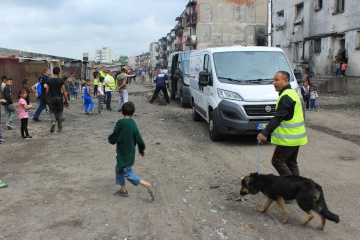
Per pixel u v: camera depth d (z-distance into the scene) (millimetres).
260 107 8219
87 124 12164
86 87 14734
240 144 8875
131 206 5113
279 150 4980
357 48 22297
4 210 4980
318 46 27000
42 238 4172
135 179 5195
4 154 8102
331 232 4293
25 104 9711
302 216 4754
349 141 9078
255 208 5031
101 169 6918
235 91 8461
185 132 10508
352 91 22594
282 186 4387
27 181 6223
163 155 7898
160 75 18062
